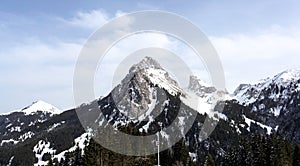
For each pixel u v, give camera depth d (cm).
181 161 9869
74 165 10712
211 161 12456
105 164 7612
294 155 11312
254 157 11575
